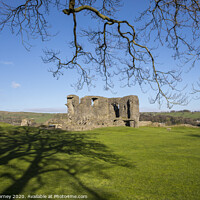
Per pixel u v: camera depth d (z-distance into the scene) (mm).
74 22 5684
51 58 6953
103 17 5785
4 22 5707
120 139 19703
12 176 7648
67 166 9414
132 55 6617
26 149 13578
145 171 8695
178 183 7227
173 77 5668
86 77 7398
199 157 11391
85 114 43031
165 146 15398
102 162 10297
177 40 5750
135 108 39531
